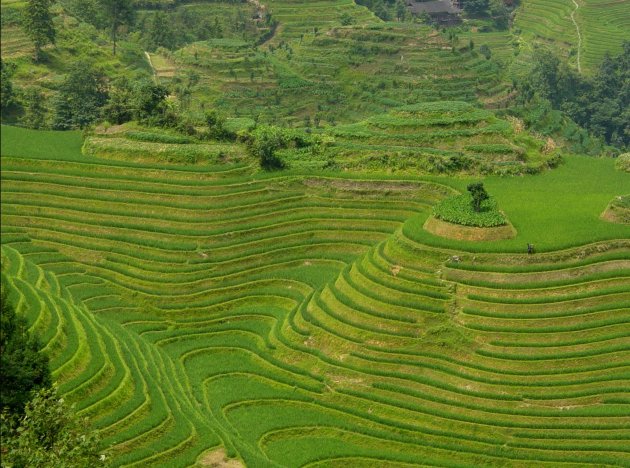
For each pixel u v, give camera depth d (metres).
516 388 71.88
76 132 118.19
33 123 130.25
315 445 68.88
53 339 70.75
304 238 97.81
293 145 110.06
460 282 79.75
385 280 81.88
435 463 65.94
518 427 68.69
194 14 199.88
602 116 167.25
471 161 106.62
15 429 52.94
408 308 78.88
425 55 168.00
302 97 161.25
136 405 67.56
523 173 106.94
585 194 97.44
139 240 97.19
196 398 74.69
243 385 77.06
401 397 72.94
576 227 84.44
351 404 73.25
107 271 94.12
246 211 100.75
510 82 168.25
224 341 84.75
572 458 65.50
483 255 80.94
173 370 78.06
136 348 78.38
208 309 89.44
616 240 81.81
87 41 161.12
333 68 167.88
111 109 115.00
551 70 173.25
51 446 51.16
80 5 177.75
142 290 91.38
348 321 79.62
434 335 77.00
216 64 165.62
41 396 53.28
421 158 106.56
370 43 172.62
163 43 181.75
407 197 101.31
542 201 93.62
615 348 73.62
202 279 92.56
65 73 149.25
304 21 199.00
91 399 66.44
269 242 97.19
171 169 104.88
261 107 157.12
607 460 65.00
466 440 68.06
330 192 102.62
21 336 57.97
